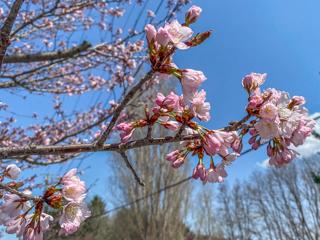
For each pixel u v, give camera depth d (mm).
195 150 1812
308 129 1750
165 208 16812
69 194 1616
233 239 33719
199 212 24891
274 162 1818
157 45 1517
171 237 16484
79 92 7469
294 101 1784
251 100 1655
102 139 1687
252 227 33594
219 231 28250
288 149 1801
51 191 1611
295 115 1667
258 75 1793
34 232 1592
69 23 7105
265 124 1639
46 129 7320
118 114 1630
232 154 1785
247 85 1782
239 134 1757
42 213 1659
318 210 27953
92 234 18859
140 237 16922
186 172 17578
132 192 17531
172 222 16719
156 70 1535
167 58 1544
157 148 17562
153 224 16609
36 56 4648
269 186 32656
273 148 1812
